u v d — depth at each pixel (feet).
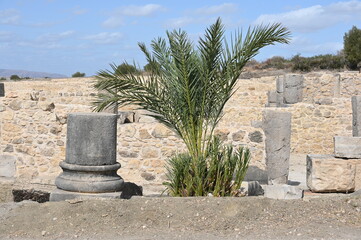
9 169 40.50
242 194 29.86
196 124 30.55
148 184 38.78
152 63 30.89
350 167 36.29
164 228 23.49
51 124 40.37
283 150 36.83
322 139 59.00
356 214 25.81
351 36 141.38
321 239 21.84
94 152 26.94
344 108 58.85
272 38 29.01
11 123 41.11
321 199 28.07
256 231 23.15
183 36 29.76
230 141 38.29
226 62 29.63
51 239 21.93
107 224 23.71
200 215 24.66
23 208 25.11
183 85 29.78
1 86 58.90
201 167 29.12
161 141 38.83
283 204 26.58
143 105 31.12
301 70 139.54
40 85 82.28
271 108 59.98
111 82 30.37
